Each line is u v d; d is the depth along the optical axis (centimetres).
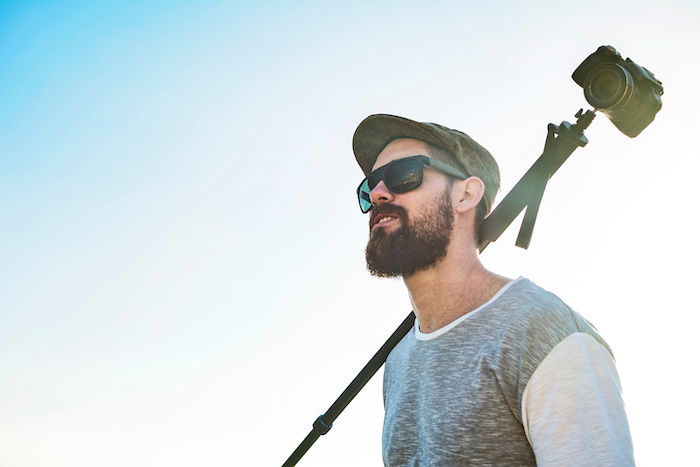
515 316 164
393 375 198
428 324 192
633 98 157
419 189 196
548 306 162
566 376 148
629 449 138
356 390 207
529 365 153
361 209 218
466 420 159
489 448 155
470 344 169
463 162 202
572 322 159
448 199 196
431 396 171
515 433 155
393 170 199
